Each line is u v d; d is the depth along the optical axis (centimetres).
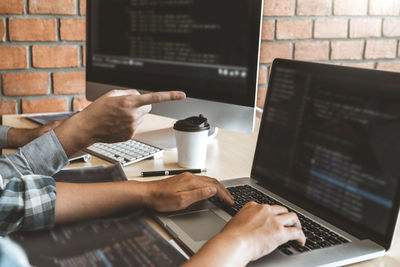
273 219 65
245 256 58
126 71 133
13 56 168
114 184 79
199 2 112
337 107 79
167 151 117
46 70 174
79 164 104
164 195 76
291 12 201
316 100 84
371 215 69
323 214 77
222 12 107
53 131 88
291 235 64
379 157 69
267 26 199
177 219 75
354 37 214
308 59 208
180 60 118
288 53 204
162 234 71
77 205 74
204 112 114
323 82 83
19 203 69
